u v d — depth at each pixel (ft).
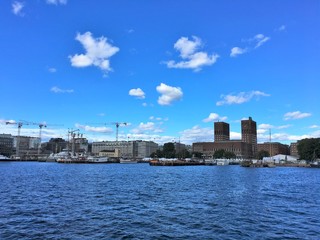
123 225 95.04
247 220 103.55
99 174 367.66
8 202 134.72
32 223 95.76
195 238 82.64
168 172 447.42
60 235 83.05
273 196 164.66
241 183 248.52
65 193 166.91
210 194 171.22
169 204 135.13
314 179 304.09
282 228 93.15
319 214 114.42
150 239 81.25
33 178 282.56
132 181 261.85
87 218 103.30
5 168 528.63
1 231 86.48
